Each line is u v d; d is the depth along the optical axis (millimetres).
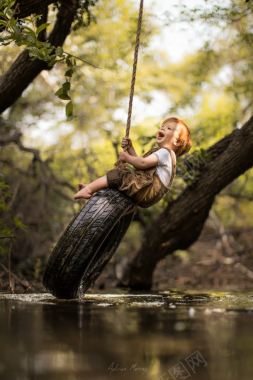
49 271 5664
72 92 12688
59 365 2734
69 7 7320
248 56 12695
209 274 11547
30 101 13016
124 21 11305
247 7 8781
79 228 5594
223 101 15258
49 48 6016
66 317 4266
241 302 5840
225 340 3352
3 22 5668
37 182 10664
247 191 13078
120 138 12906
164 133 6105
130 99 6137
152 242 8617
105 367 2719
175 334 3531
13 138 10586
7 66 10492
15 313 4484
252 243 13156
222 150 8320
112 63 11773
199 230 8578
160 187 5770
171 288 9312
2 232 7809
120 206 5668
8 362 2783
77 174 11766
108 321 4062
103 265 6227
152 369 2734
